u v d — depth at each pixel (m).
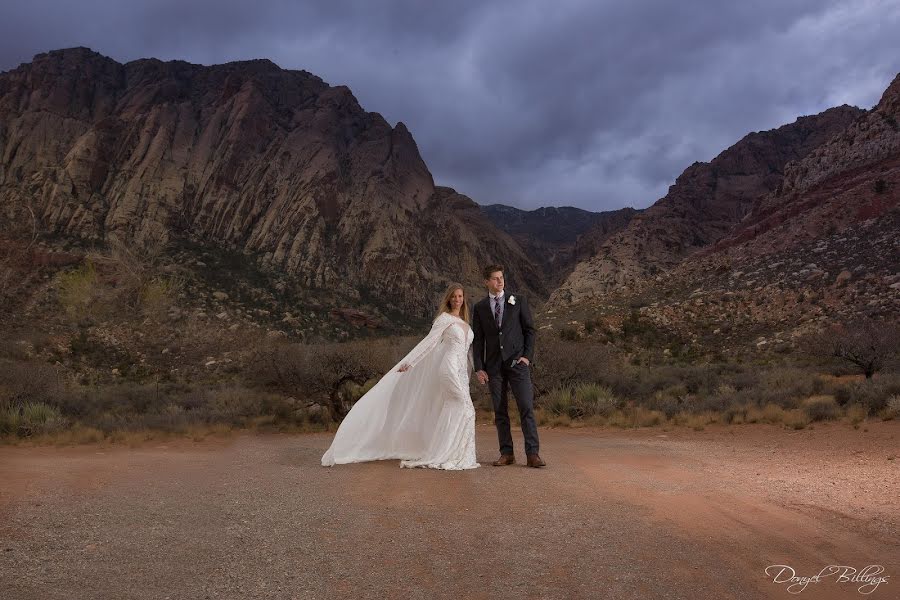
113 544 3.82
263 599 3.04
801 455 8.15
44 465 7.74
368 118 179.88
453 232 172.00
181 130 144.75
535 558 3.62
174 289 82.75
